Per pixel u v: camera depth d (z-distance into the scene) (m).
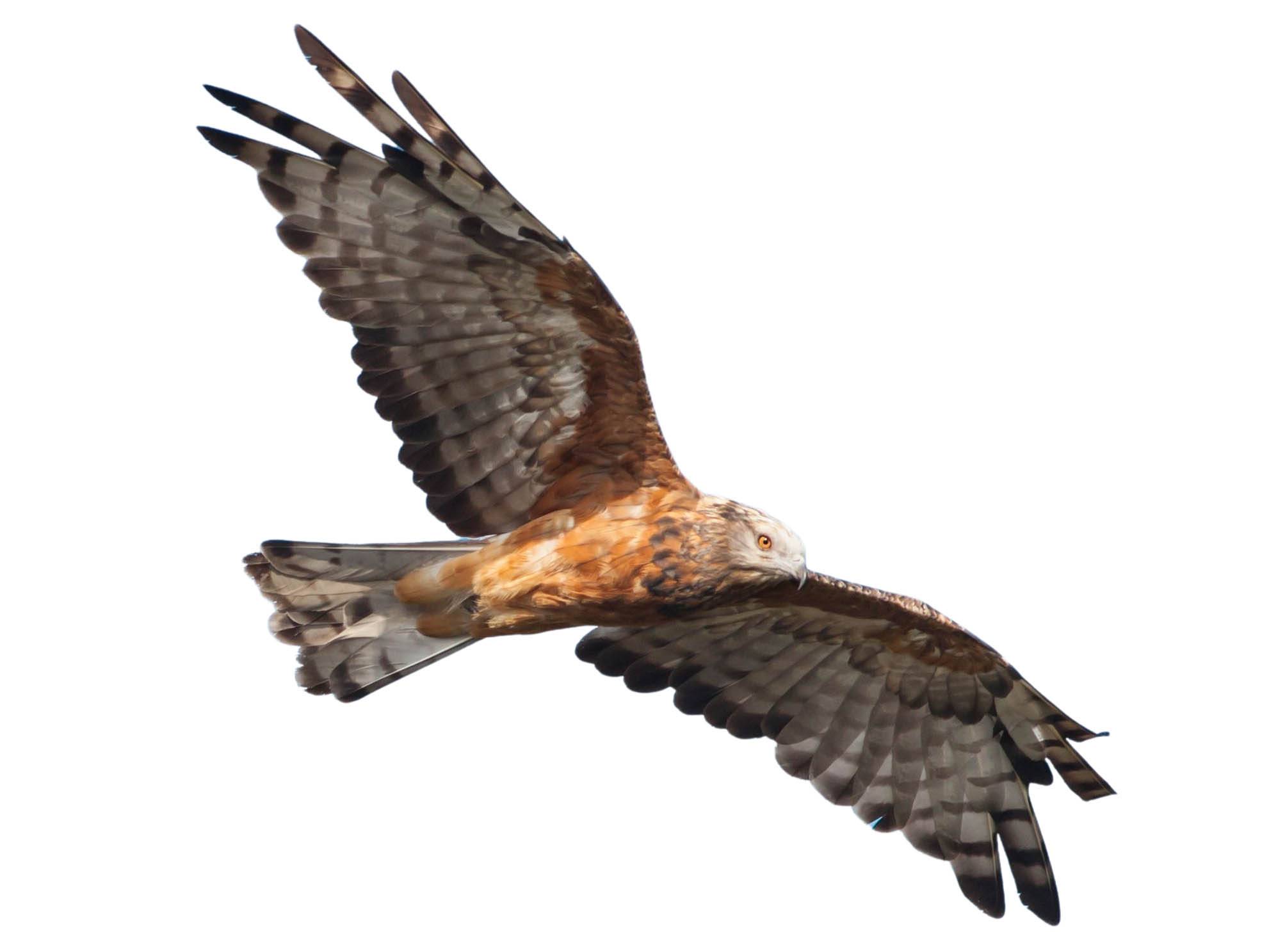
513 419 13.58
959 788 16.62
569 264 12.74
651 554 13.66
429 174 12.66
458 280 13.04
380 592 14.38
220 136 12.76
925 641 15.98
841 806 16.66
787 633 16.25
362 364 13.23
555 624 14.05
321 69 12.60
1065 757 16.34
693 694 16.66
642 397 13.41
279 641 14.59
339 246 12.99
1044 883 16.45
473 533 13.93
